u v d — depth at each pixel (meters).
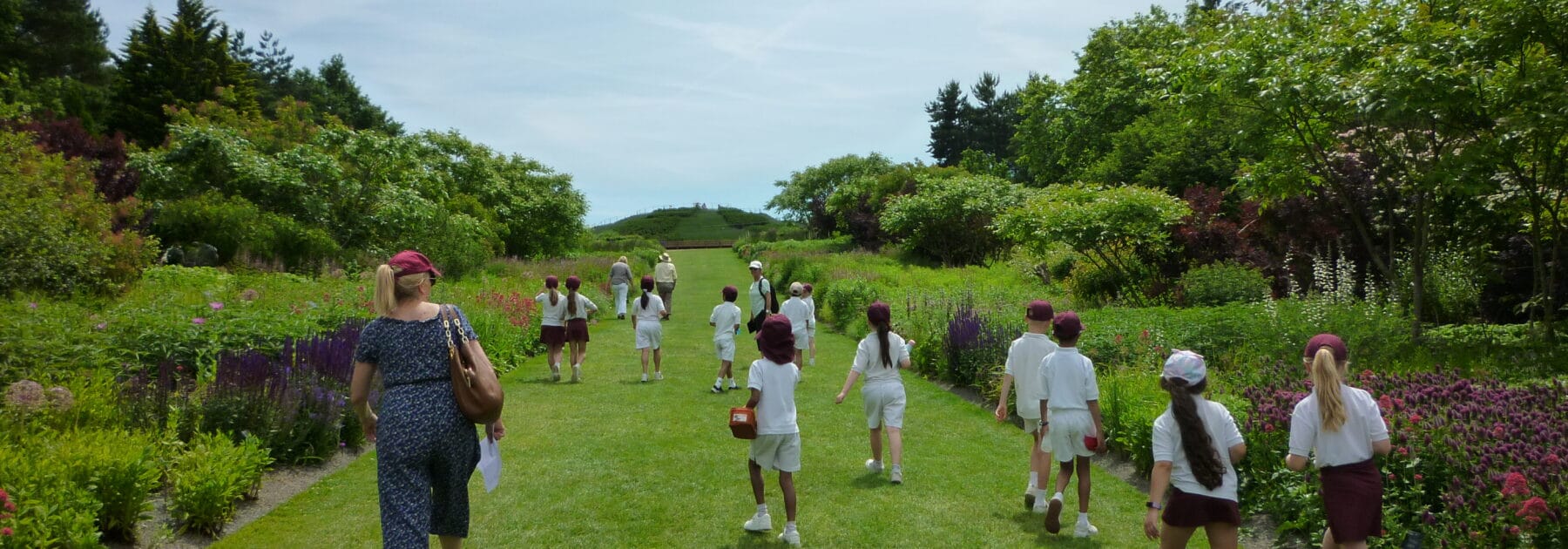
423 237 23.00
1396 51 10.13
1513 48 9.80
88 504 4.72
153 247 15.02
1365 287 12.77
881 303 6.88
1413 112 9.67
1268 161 12.51
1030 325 6.19
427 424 3.80
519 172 36.53
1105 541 5.37
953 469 7.13
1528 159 10.32
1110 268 17.95
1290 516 5.55
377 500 6.12
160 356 8.20
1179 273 17.23
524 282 23.09
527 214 34.97
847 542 5.36
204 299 11.74
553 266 29.05
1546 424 5.32
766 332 5.41
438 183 26.80
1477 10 10.03
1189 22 33.09
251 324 9.33
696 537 5.42
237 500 5.99
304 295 13.73
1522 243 12.28
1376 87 9.75
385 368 3.92
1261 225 15.90
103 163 19.09
